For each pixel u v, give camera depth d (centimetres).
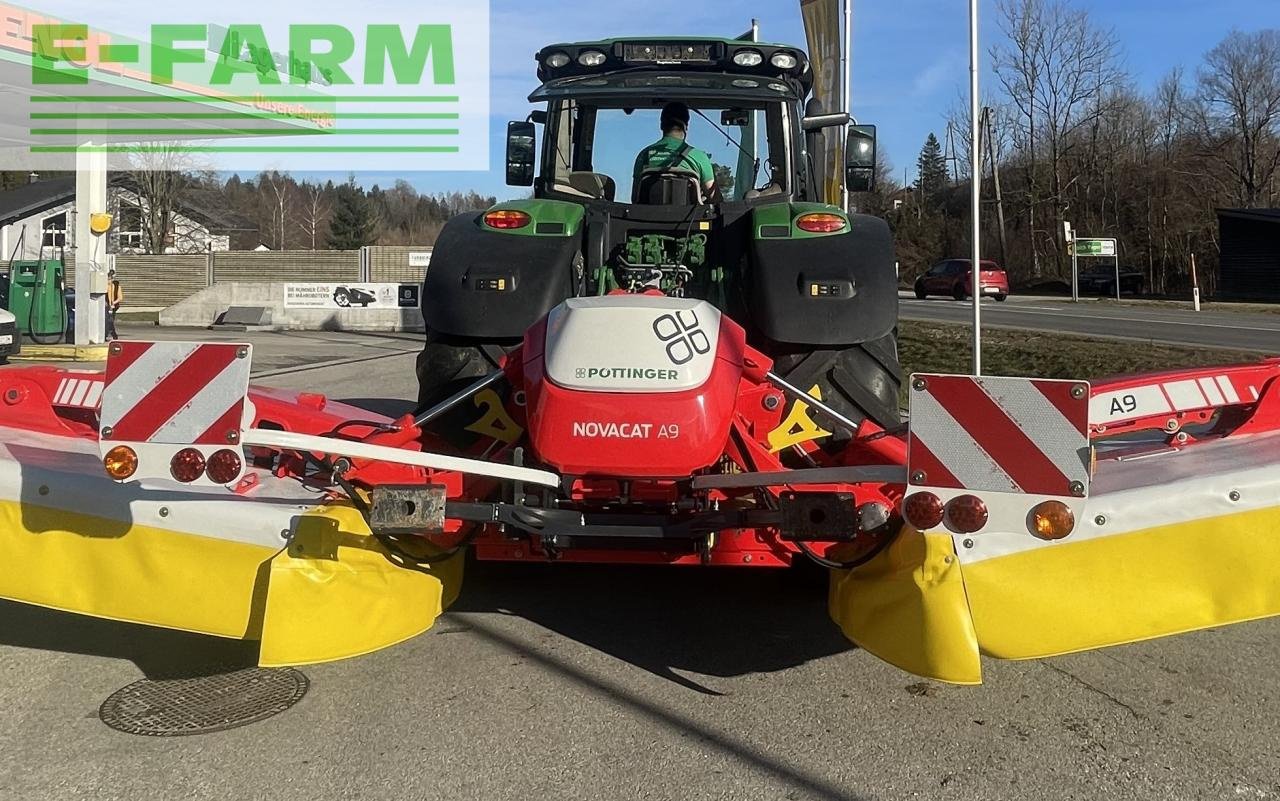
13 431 364
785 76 509
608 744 294
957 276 3359
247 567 299
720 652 367
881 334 387
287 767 279
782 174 507
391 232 8150
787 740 297
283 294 2481
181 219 5366
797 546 330
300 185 7675
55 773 274
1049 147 5369
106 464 277
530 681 339
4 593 303
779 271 400
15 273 1730
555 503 330
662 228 480
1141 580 286
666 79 500
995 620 282
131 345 277
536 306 403
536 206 450
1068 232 3262
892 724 308
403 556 326
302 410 383
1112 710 319
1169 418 371
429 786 270
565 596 430
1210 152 5131
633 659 359
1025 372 1249
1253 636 388
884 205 7131
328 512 304
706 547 327
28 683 333
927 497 261
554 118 515
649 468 312
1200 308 2639
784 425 374
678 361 317
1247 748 292
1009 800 263
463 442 409
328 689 331
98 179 1574
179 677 340
